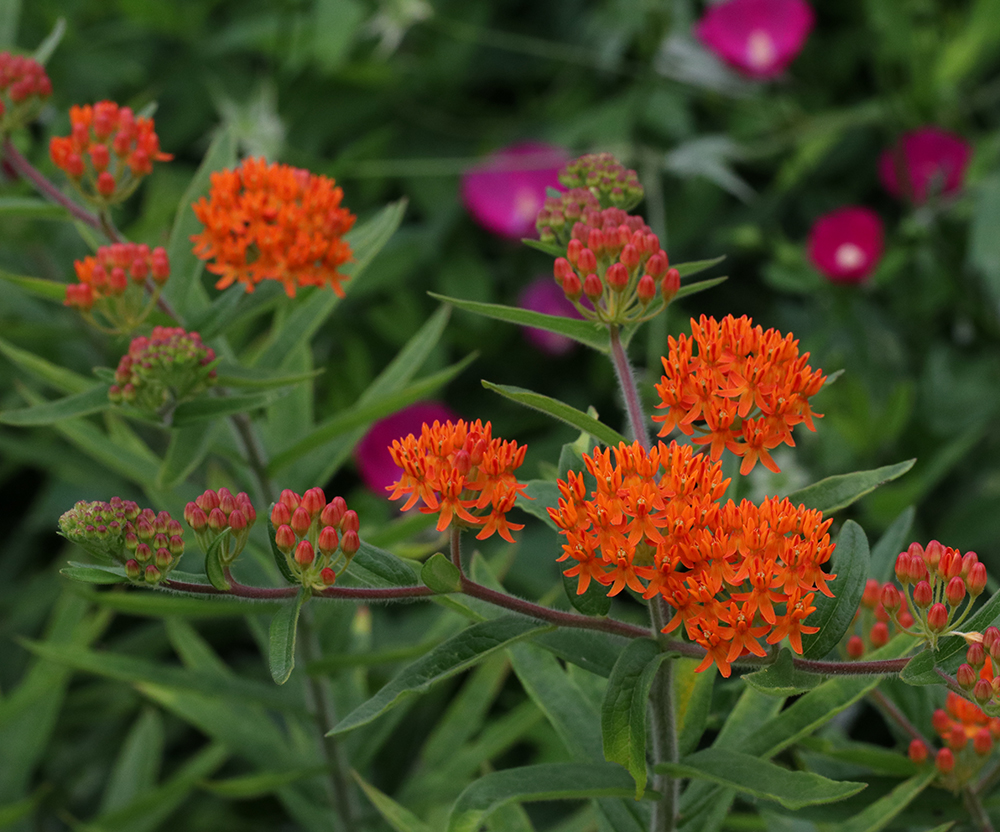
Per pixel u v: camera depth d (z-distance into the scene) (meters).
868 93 2.29
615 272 1.17
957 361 2.00
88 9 2.24
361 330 2.15
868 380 1.93
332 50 2.02
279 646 1.13
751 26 2.06
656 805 1.20
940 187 1.94
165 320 1.29
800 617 1.11
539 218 1.23
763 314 2.17
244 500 1.15
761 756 1.20
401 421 1.86
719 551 1.11
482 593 1.14
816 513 1.12
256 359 1.36
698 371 1.14
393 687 1.12
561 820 1.71
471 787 1.16
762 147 2.07
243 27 2.06
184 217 1.34
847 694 1.21
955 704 1.23
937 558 1.13
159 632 1.85
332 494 2.14
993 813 1.28
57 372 1.35
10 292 1.79
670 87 2.15
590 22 2.23
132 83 2.17
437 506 1.13
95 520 1.13
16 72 1.30
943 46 2.06
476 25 2.18
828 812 1.23
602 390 2.07
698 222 2.15
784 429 1.14
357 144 2.06
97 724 1.89
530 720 1.40
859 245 1.87
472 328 2.10
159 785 1.84
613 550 1.12
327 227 1.27
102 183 1.29
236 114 1.93
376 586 1.16
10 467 1.94
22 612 1.83
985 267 1.80
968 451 1.95
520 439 2.15
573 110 2.22
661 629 1.14
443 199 2.16
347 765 1.40
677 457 1.12
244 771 1.86
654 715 1.17
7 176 1.58
